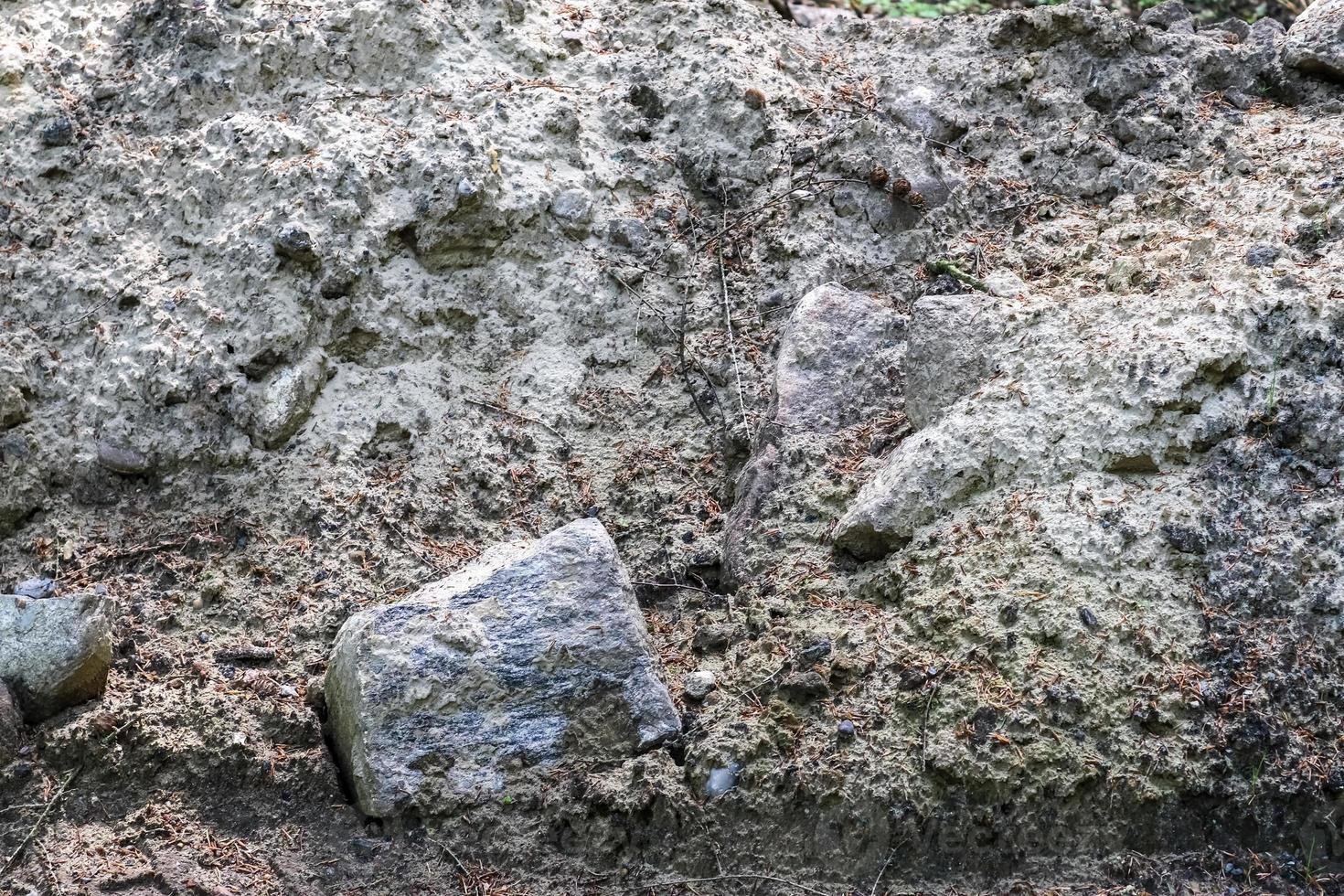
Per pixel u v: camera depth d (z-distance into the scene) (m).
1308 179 4.03
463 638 3.17
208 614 3.61
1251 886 2.84
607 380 4.16
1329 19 4.69
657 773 3.08
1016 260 4.24
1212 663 3.01
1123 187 4.44
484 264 4.27
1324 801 2.88
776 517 3.62
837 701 3.13
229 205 4.16
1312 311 3.40
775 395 3.86
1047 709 2.99
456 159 4.21
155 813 3.18
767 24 5.04
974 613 3.16
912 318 3.77
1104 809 2.92
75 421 3.92
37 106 4.38
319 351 4.01
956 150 4.66
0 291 4.10
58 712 3.31
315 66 4.47
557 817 3.07
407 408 4.03
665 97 4.69
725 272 4.31
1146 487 3.27
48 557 3.77
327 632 3.56
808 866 2.97
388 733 3.12
